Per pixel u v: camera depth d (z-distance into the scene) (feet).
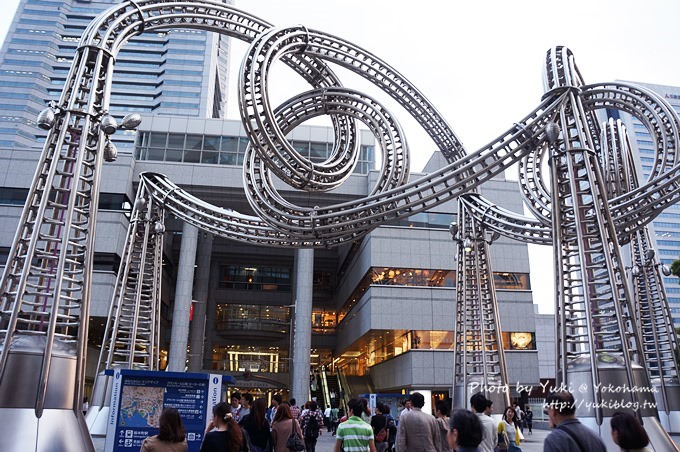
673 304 320.50
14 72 343.26
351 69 57.98
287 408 31.19
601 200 45.06
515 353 129.70
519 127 48.29
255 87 47.67
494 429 25.67
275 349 193.06
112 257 126.52
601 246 42.50
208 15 49.44
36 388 29.12
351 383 172.14
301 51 53.78
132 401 38.01
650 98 52.21
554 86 47.83
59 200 35.65
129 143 317.83
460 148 63.00
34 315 34.24
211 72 342.44
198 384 39.55
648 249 67.67
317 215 53.47
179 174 137.39
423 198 51.75
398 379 134.31
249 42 53.16
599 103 55.88
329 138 147.33
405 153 53.98
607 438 36.37
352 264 159.22
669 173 49.08
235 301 190.19
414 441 22.62
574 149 44.83
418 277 131.95
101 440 52.39
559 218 45.09
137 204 65.36
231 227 63.67
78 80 36.47
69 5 371.35
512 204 139.54
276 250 186.80
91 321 126.62
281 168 51.65
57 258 33.27
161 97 327.67
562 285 43.57
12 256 31.96
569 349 46.42
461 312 68.03
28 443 27.22
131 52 344.28
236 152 144.46
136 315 61.67
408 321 128.06
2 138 324.60
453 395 64.85
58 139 34.42
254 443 28.89
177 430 18.22
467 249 66.85
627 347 38.86
